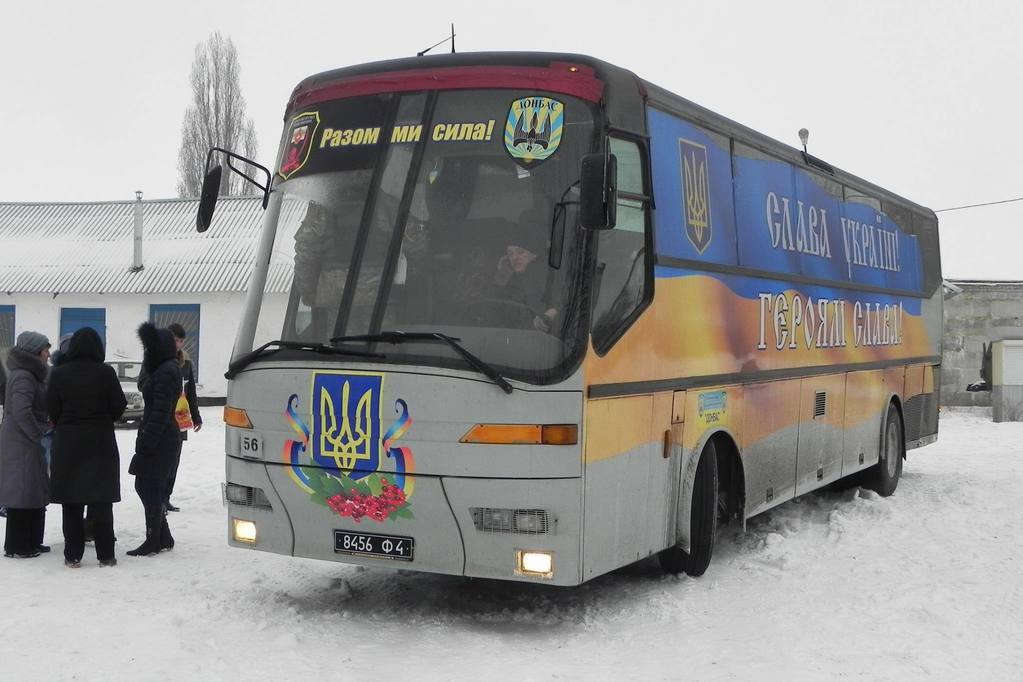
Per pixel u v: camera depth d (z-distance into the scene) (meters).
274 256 7.35
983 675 6.17
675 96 8.23
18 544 9.25
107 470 8.80
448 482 6.58
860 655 6.58
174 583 8.34
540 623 7.39
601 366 6.82
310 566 9.04
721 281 8.76
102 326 34.16
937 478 15.23
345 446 6.83
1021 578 8.47
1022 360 27.73
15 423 9.07
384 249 6.92
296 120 7.54
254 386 7.18
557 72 6.96
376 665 6.33
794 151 10.79
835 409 11.55
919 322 14.98
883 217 13.59
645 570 8.89
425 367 6.61
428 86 7.16
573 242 6.68
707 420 8.47
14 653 6.43
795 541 10.15
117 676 6.00
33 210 38.84
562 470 6.55
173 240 36.00
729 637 7.04
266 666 6.25
